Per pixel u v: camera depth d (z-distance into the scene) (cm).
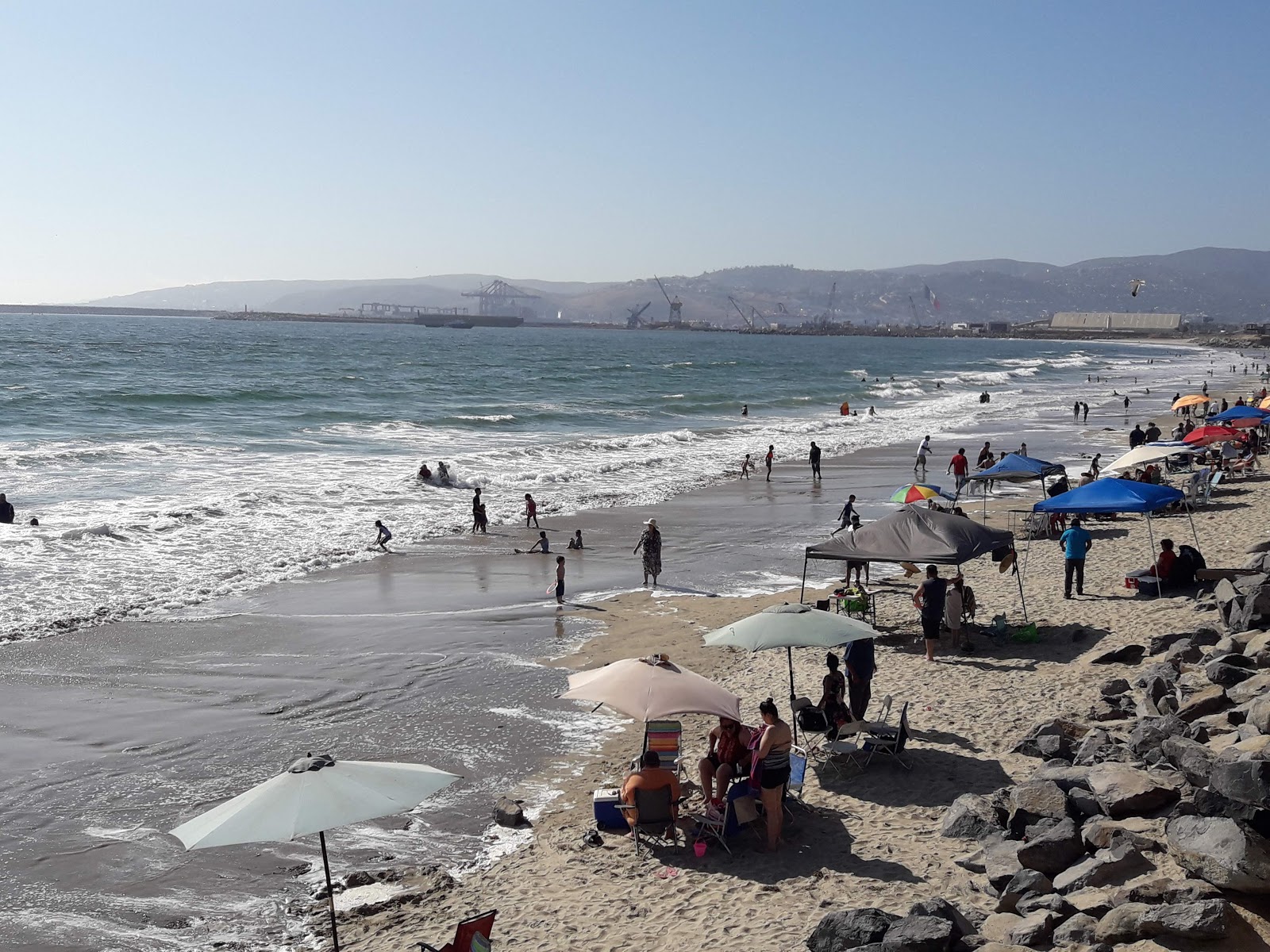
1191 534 2469
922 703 1413
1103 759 1065
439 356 14262
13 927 955
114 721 1480
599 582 2378
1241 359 17038
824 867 968
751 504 3491
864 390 9419
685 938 865
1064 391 9706
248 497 3269
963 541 1594
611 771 1315
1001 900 823
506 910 954
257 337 19888
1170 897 727
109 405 5956
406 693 1612
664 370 12200
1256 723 941
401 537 2856
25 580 2244
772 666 1700
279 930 953
